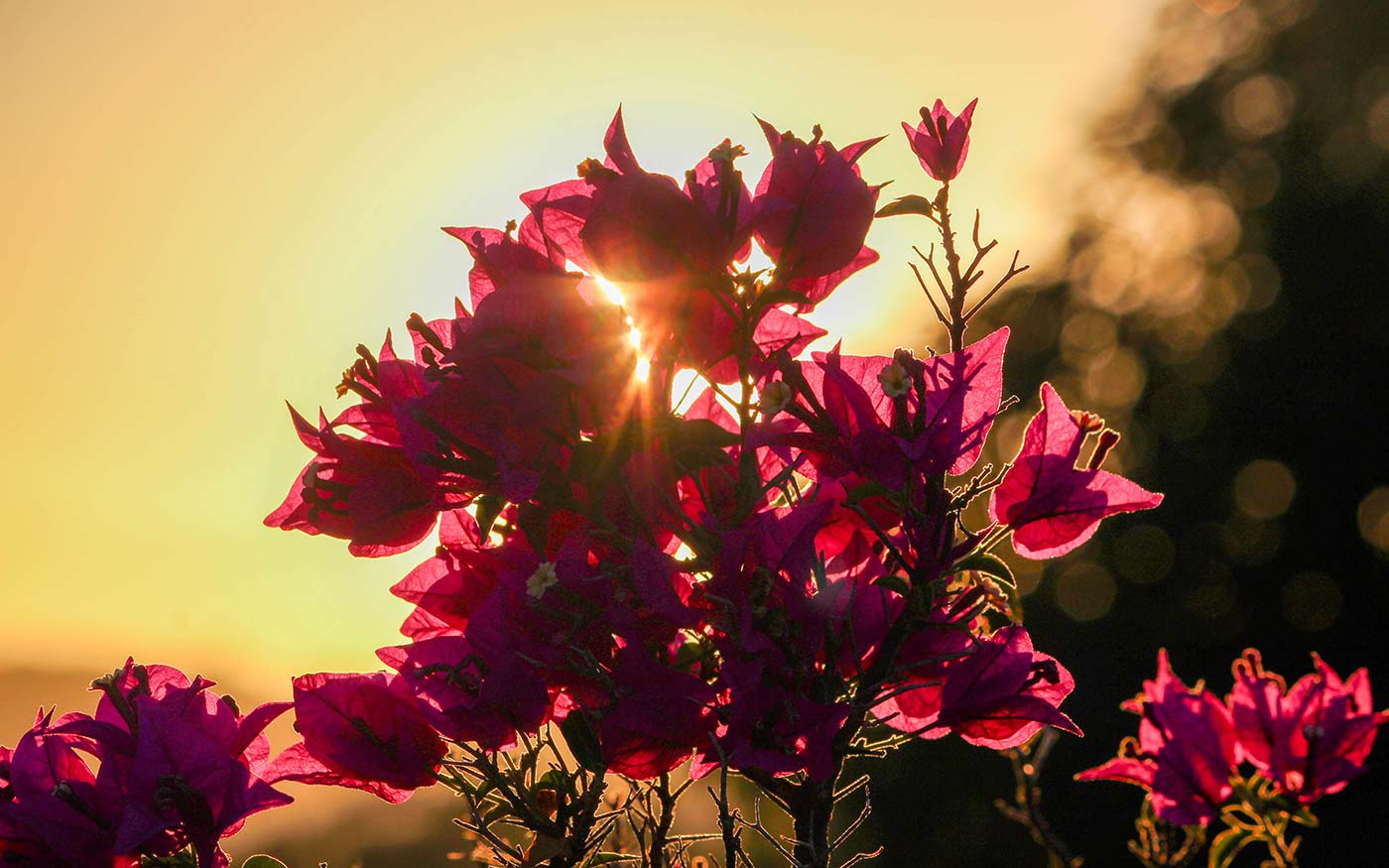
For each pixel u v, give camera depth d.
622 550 0.78
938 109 0.83
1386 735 3.73
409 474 0.82
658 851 0.82
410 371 0.83
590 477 0.79
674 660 0.81
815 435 0.81
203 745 0.81
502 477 0.78
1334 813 3.79
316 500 0.82
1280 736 1.03
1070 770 4.22
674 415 0.79
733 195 0.80
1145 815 1.06
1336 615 4.83
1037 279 6.38
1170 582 5.09
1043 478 0.84
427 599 0.82
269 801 0.81
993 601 0.82
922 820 3.98
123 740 0.83
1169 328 5.80
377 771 0.82
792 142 0.82
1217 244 5.82
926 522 0.80
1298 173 5.60
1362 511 4.82
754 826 0.81
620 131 0.81
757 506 0.83
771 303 0.80
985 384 0.82
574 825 0.80
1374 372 4.93
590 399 0.79
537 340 0.79
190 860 0.82
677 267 0.80
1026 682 0.82
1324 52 5.85
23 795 0.83
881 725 0.85
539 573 0.78
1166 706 1.04
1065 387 6.09
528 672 0.79
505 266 0.82
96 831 0.82
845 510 0.82
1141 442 5.58
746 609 0.77
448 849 0.93
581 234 0.80
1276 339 5.25
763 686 0.79
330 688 0.82
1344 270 5.17
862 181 0.82
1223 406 5.29
